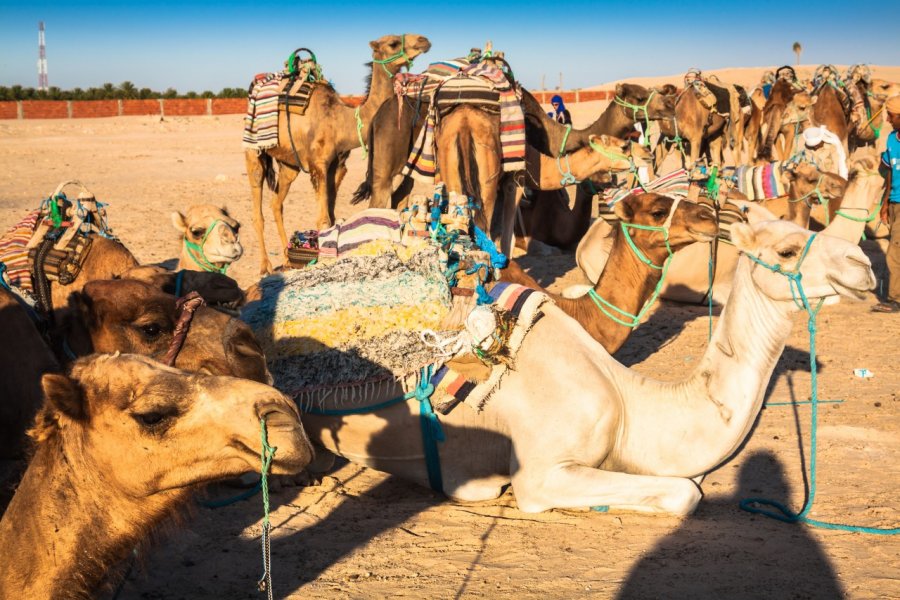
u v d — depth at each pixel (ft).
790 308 18.19
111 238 21.71
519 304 18.30
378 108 44.68
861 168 33.09
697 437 18.44
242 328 14.37
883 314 37.22
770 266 17.97
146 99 226.99
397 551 17.16
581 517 18.72
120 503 10.61
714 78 64.28
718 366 18.58
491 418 18.53
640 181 36.60
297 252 20.80
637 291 22.86
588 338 18.95
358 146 45.80
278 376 18.74
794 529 18.03
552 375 18.11
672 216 22.02
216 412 10.10
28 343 17.11
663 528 18.08
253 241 54.39
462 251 19.53
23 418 16.87
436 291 18.85
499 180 38.68
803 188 38.83
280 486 20.48
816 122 62.08
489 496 19.49
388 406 18.76
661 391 18.89
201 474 10.39
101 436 10.32
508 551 17.08
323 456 20.88
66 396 10.12
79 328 15.64
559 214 51.49
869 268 17.40
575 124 139.33
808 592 15.25
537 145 40.24
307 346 18.72
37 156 105.91
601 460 18.42
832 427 24.30
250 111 45.88
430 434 18.67
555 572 16.11
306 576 16.12
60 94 246.68
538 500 18.02
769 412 25.72
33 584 10.45
